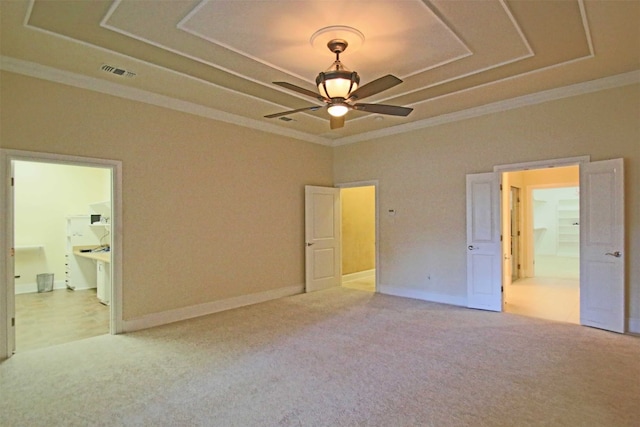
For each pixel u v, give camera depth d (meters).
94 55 3.28
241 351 3.44
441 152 5.31
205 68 3.58
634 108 3.80
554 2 2.52
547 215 11.70
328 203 6.54
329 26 2.81
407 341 3.67
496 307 4.77
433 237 5.43
